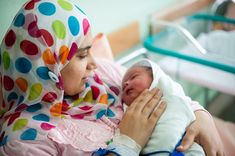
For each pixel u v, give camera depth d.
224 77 1.59
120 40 1.62
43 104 0.82
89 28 0.83
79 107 0.90
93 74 0.97
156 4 1.92
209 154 0.89
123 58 1.56
